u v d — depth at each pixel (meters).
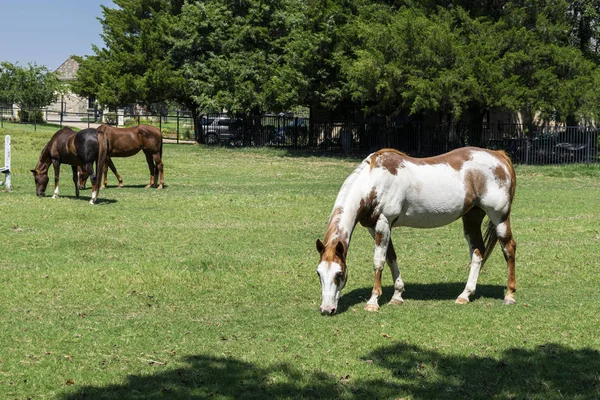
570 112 33.50
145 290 10.05
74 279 10.30
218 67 40.06
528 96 33.22
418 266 12.09
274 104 38.88
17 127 46.25
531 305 9.38
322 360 7.02
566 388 6.38
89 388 6.29
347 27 37.28
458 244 14.22
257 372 6.70
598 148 36.44
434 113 41.81
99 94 44.75
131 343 7.57
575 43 39.72
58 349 7.32
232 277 10.89
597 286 10.82
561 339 7.80
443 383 6.47
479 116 36.81
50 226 14.59
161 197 19.47
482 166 9.57
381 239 9.20
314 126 43.91
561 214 18.64
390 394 6.21
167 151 38.03
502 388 6.37
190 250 12.88
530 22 36.00
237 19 41.34
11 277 10.36
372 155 9.33
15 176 23.42
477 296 10.12
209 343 7.59
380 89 34.31
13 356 7.05
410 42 33.75
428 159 9.59
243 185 24.22
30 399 6.04
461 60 32.81
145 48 44.81
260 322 8.50
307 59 37.88
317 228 15.71
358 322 8.42
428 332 8.01
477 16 36.19
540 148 35.81
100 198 19.06
